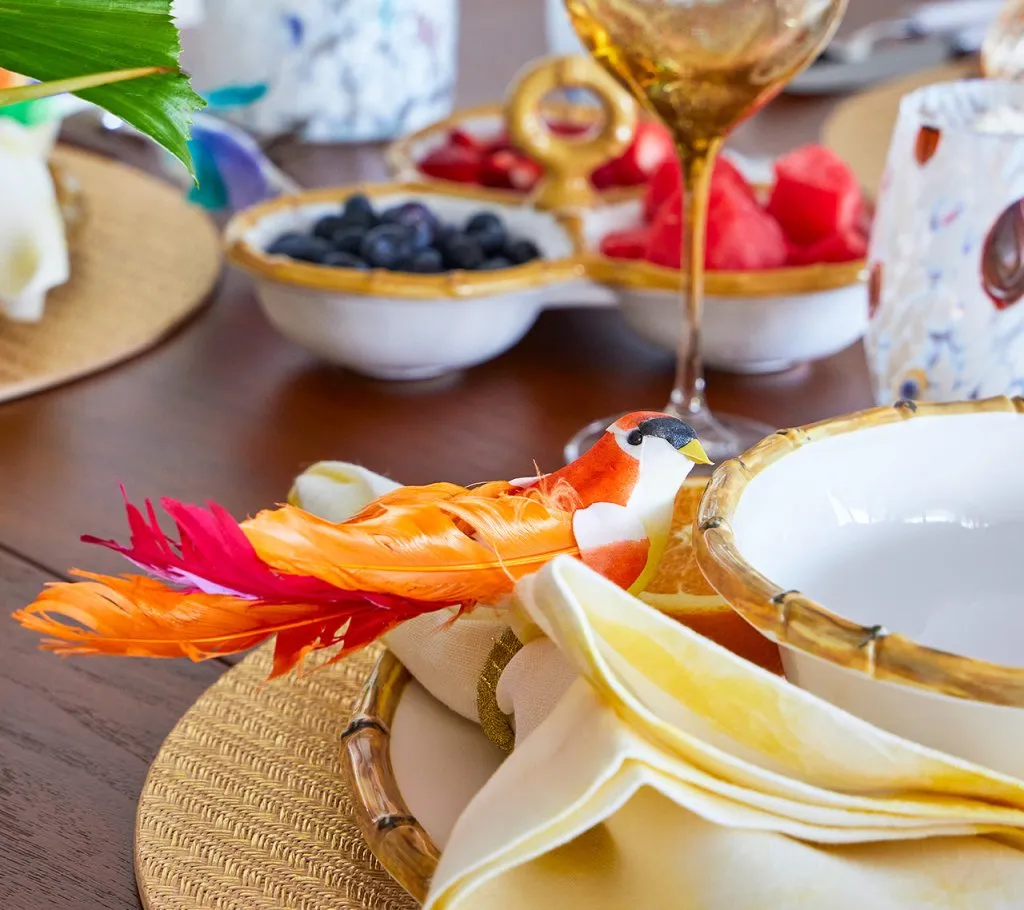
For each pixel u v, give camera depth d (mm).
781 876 394
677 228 735
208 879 472
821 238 755
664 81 634
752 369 755
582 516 460
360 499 526
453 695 489
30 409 731
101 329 789
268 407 734
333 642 437
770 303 712
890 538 493
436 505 452
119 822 508
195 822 490
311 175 1012
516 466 686
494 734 482
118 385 753
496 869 391
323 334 734
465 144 958
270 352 785
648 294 727
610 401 734
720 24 614
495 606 463
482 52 1411
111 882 490
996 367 599
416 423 719
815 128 1085
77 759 530
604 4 620
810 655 403
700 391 698
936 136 593
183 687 559
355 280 711
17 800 516
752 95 638
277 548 405
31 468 685
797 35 621
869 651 391
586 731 404
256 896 468
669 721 414
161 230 903
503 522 452
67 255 841
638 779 385
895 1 1497
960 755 418
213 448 700
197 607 417
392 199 822
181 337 799
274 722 524
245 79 1043
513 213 808
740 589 422
